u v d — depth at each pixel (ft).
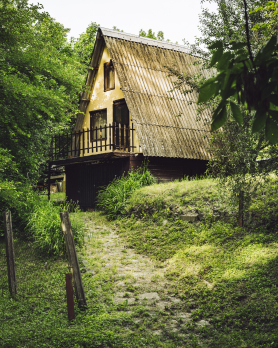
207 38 33.30
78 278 22.04
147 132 52.65
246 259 24.91
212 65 8.13
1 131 41.65
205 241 30.71
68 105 44.80
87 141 61.00
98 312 21.11
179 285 24.27
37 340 17.22
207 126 60.29
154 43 63.87
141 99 55.01
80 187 61.82
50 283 26.73
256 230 28.78
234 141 25.34
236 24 31.09
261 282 21.25
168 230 35.12
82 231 35.78
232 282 22.34
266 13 23.82
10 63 42.14
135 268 28.81
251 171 25.23
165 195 40.37
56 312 21.70
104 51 61.21
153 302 22.18
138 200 42.19
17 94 38.58
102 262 30.22
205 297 21.89
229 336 16.97
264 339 15.83
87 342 16.61
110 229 40.29
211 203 35.14
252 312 18.60
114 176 55.06
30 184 51.11
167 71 61.16
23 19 39.91
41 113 45.03
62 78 46.42
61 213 22.27
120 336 17.54
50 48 44.73
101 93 61.72
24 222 39.99
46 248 33.24
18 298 24.23
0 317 21.01
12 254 25.16
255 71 7.73
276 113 7.66
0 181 37.11
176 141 54.90
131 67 57.41
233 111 8.03
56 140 65.31
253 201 30.99
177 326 19.17
